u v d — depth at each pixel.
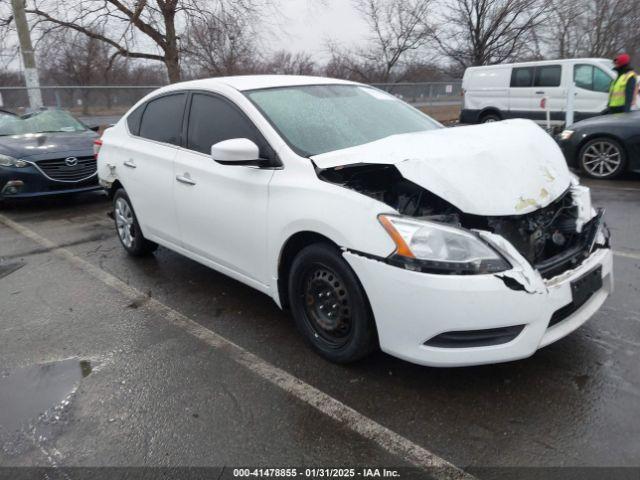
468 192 2.71
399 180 3.22
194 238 4.03
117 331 3.66
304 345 3.36
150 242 4.99
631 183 7.66
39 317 3.92
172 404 2.81
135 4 12.80
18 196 7.21
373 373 3.01
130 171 4.64
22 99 13.81
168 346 3.43
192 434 2.57
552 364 3.02
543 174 2.99
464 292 2.46
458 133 3.32
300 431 2.57
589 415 2.59
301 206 2.98
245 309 3.94
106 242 5.79
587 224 3.09
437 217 2.76
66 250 5.55
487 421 2.58
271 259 3.29
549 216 3.01
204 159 3.82
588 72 12.14
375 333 2.87
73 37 14.75
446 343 2.56
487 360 2.55
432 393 2.81
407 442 2.46
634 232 5.36
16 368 3.23
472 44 21.28
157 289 4.38
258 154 3.19
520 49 21.33
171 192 4.12
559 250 2.96
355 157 2.94
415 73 22.34
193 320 3.79
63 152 7.44
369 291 2.69
